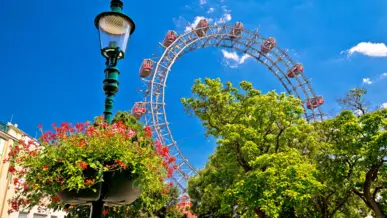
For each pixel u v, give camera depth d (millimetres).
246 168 17781
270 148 18109
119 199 4867
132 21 6082
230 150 18297
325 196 18953
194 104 19219
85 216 11148
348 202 21312
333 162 17562
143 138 5973
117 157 4879
